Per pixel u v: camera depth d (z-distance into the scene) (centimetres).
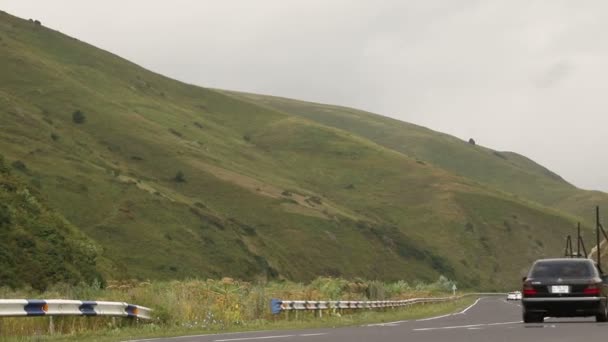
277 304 3472
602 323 2786
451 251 19375
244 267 12825
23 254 5928
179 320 2927
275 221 16262
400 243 17862
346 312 4469
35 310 2191
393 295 7075
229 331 2692
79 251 6731
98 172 13738
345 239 16588
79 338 2209
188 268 11762
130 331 2512
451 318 3903
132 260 11400
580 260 2847
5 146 13300
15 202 6569
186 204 13875
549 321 3070
